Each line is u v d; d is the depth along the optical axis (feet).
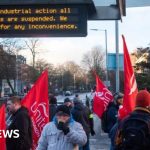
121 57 103.04
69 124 24.43
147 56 147.84
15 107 29.66
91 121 55.93
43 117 29.76
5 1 40.09
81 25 39.86
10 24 40.42
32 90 29.84
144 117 19.84
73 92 434.71
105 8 41.86
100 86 52.90
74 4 39.88
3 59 182.50
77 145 24.52
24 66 252.83
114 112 46.52
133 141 19.40
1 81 213.66
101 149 61.26
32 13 40.27
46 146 24.89
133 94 24.72
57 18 40.04
